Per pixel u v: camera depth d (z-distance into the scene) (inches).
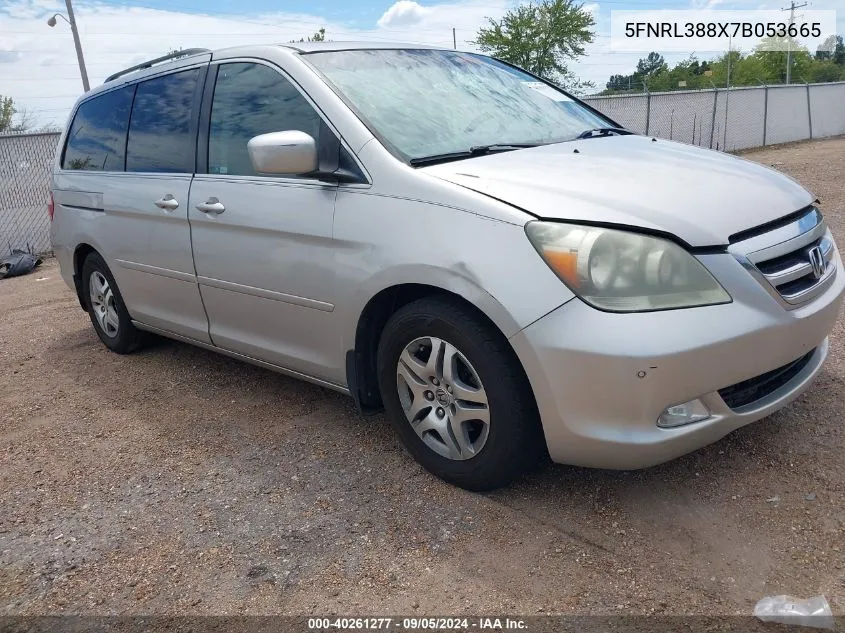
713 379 94.7
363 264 115.1
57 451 143.5
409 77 139.8
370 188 116.0
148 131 167.6
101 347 210.8
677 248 95.3
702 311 93.9
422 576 96.2
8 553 109.7
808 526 99.6
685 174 114.5
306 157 117.4
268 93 137.3
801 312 103.0
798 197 116.9
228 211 138.4
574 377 94.8
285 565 101.0
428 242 106.3
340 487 120.1
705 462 117.4
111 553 107.5
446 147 123.3
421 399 115.4
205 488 124.0
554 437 100.0
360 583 95.9
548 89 163.0
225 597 95.7
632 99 737.0
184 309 160.9
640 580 92.0
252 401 160.1
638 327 91.7
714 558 94.9
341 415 148.5
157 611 94.2
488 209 102.3
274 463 130.5
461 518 108.0
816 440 121.0
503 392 102.8
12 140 412.8
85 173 188.7
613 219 96.5
